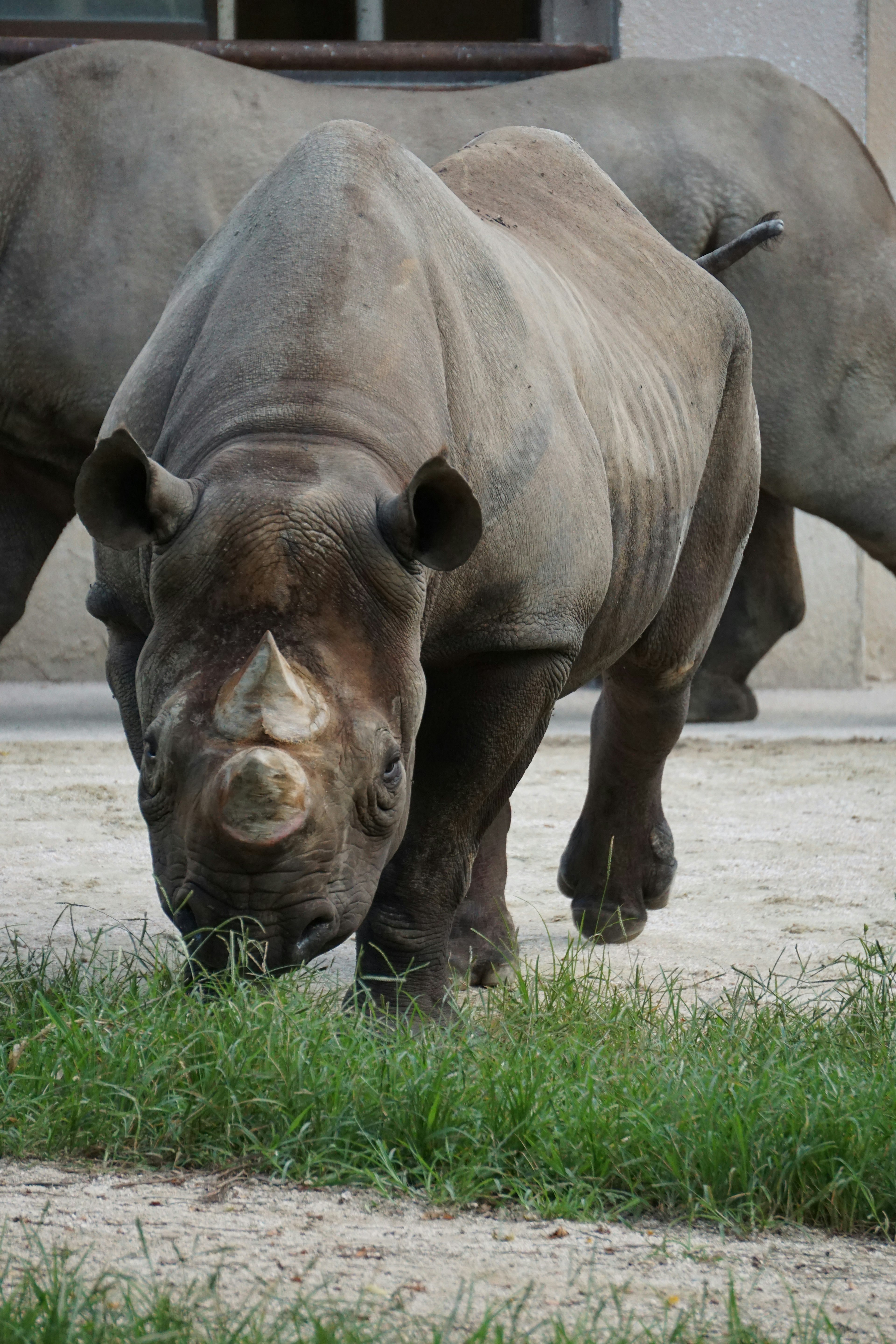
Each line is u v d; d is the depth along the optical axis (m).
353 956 17.73
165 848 11.34
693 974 17.11
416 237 14.08
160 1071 11.17
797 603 38.34
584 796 28.39
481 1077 11.48
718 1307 9.04
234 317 13.40
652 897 19.48
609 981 15.55
